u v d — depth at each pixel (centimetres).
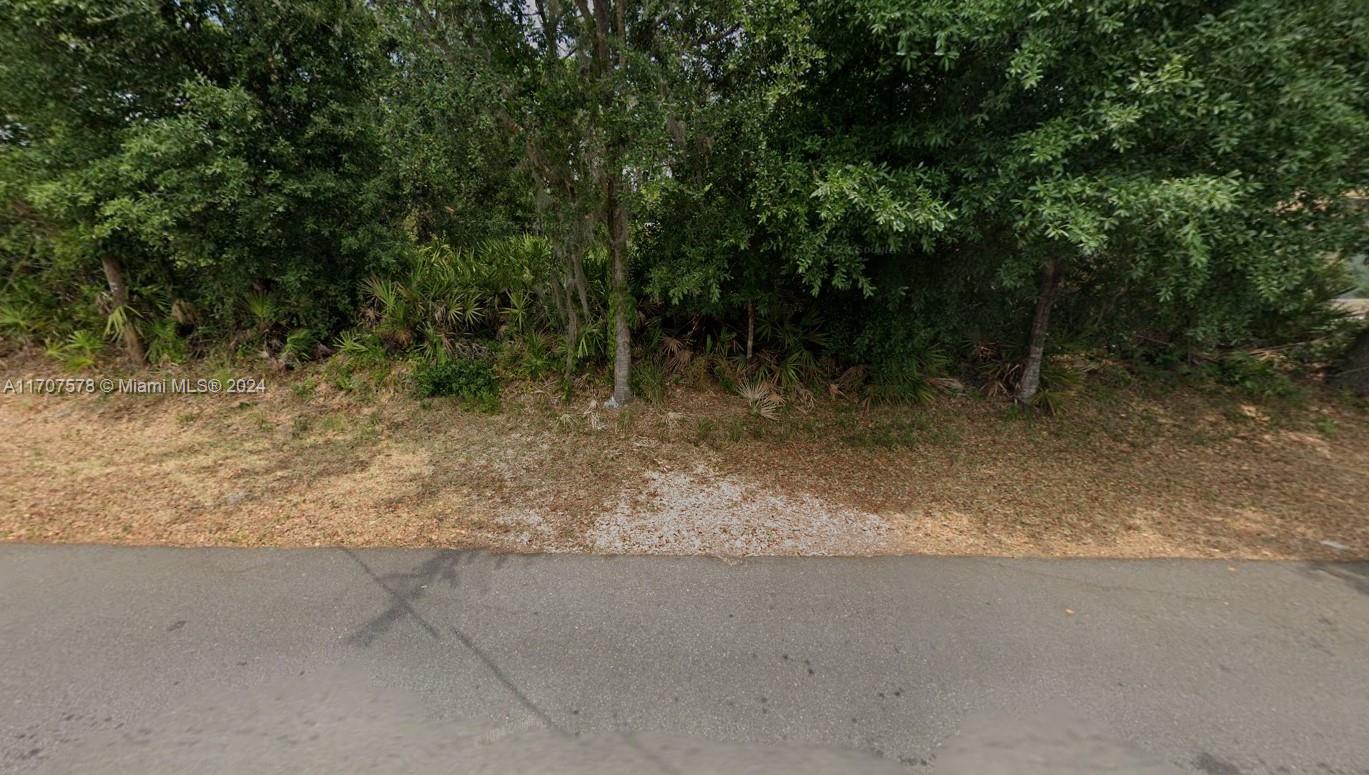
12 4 467
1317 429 648
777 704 253
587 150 493
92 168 513
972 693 261
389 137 583
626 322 618
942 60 376
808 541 396
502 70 459
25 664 262
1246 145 386
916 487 492
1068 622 310
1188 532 421
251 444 534
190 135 496
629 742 234
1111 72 355
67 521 389
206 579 330
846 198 402
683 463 524
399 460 511
